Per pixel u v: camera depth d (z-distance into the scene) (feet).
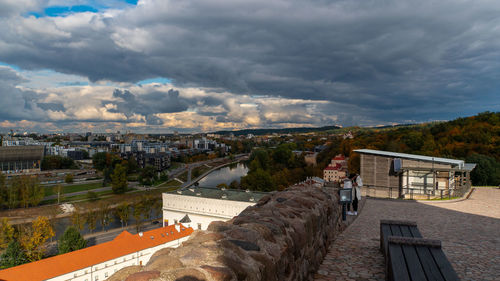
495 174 175.83
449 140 304.71
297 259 16.17
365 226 40.83
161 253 10.12
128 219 334.85
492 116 322.55
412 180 102.78
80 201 397.60
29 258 209.67
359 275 21.86
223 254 10.02
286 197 23.75
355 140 489.67
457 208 57.11
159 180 577.02
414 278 13.91
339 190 37.83
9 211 344.69
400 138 397.19
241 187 401.70
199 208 262.67
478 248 30.30
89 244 251.60
